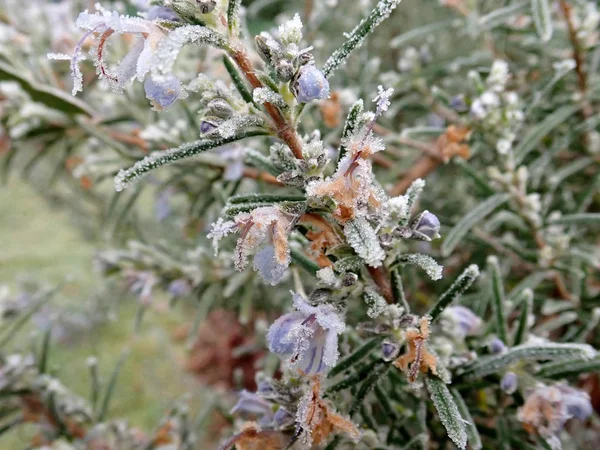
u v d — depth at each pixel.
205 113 0.09
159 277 0.19
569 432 0.16
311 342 0.09
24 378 0.17
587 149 0.17
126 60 0.08
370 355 0.11
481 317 0.14
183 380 0.29
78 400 0.18
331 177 0.08
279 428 0.10
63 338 0.31
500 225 0.18
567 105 0.16
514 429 0.12
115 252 0.20
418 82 0.20
